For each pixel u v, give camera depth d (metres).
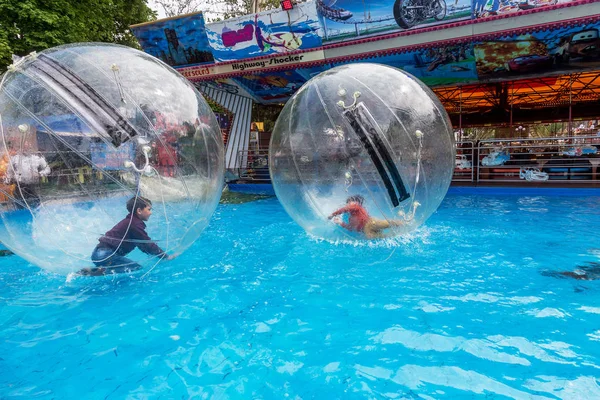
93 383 2.56
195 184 3.97
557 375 2.48
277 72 13.05
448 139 4.79
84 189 3.50
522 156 13.48
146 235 3.90
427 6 10.00
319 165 4.59
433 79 12.22
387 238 5.33
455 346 2.85
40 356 2.90
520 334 2.99
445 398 2.30
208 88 14.17
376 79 4.60
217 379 2.57
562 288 3.83
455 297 3.68
